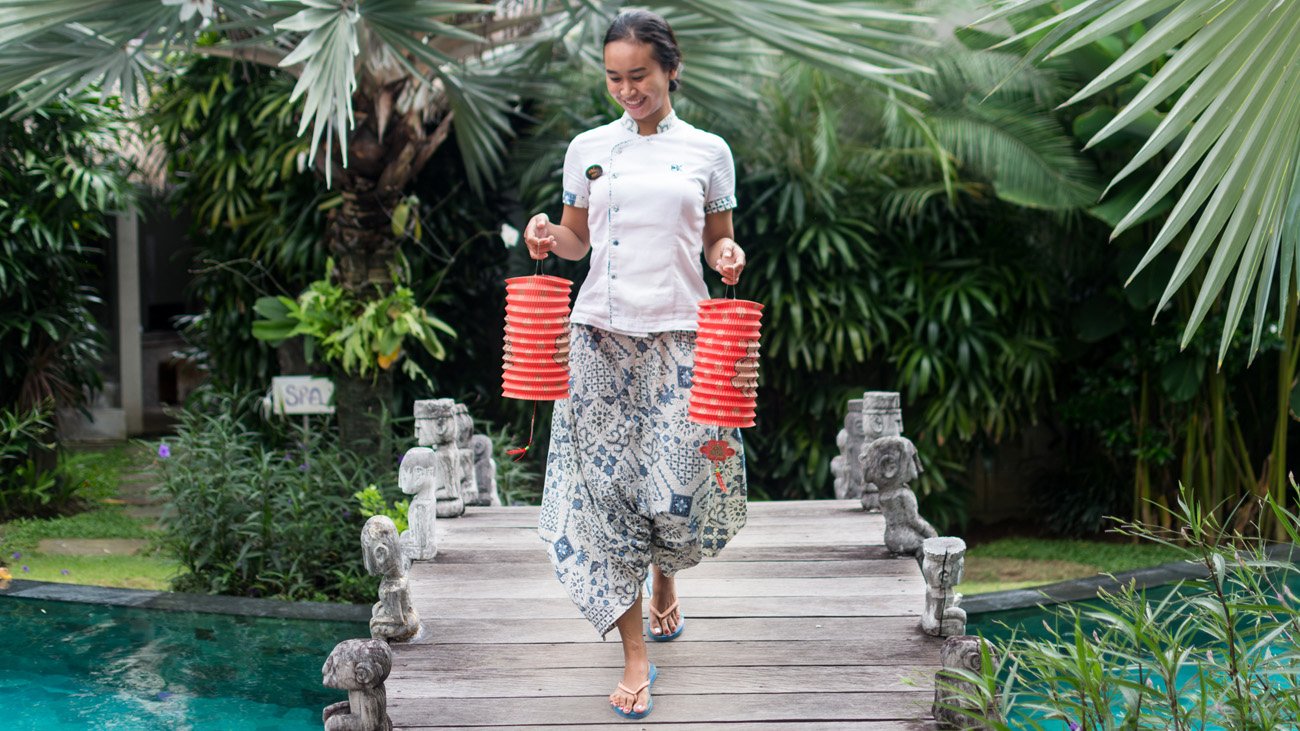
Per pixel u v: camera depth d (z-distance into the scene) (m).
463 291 6.85
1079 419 6.46
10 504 6.87
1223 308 5.86
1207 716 2.30
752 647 2.84
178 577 5.30
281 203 6.47
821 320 6.27
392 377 5.99
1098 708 2.21
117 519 6.79
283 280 6.71
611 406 2.45
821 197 6.05
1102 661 2.32
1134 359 6.12
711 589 3.24
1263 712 2.22
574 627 2.98
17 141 6.66
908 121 5.80
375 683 2.33
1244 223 2.34
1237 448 6.32
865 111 6.04
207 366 7.76
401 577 2.92
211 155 6.65
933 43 4.75
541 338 2.36
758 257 6.20
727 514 2.55
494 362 7.03
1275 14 2.16
